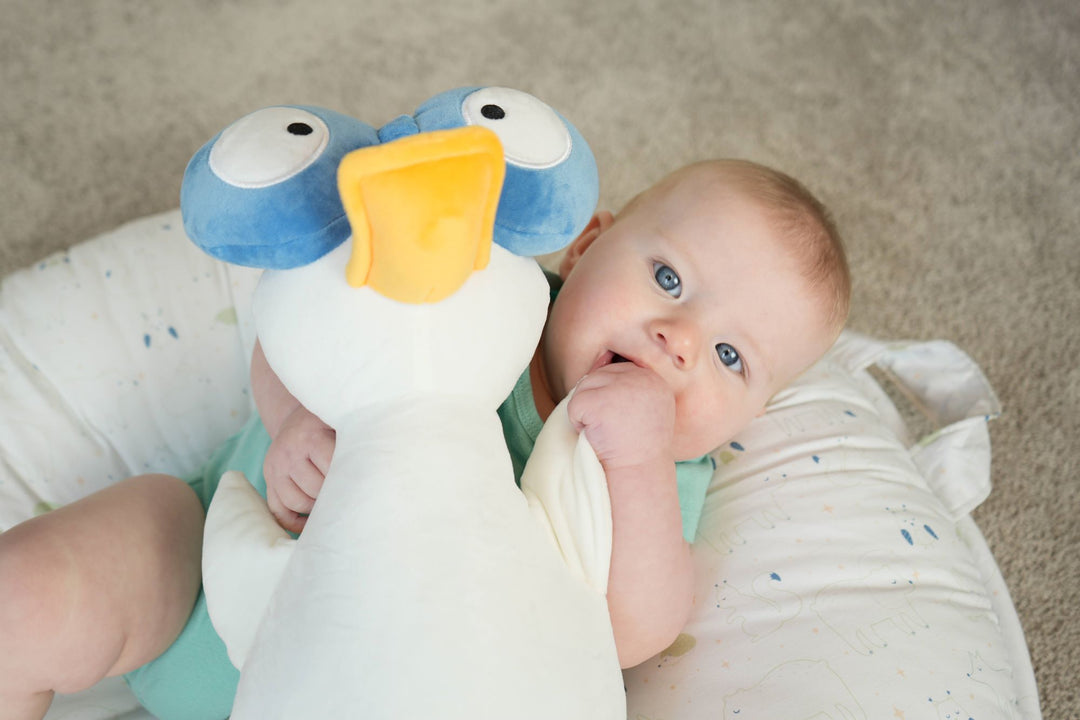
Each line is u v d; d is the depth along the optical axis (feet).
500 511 2.02
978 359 5.59
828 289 3.23
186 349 3.87
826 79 7.12
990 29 7.68
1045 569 4.74
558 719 1.94
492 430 2.12
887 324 5.70
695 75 7.00
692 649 3.04
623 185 6.16
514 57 6.89
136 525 2.81
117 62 6.41
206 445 3.89
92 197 5.69
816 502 3.43
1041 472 5.12
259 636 2.02
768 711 2.75
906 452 3.93
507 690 1.86
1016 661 3.54
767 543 3.29
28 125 5.98
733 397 3.18
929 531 3.44
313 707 1.82
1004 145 6.84
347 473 2.00
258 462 3.30
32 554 2.56
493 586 1.93
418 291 1.86
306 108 2.08
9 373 3.59
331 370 2.02
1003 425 5.31
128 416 3.73
